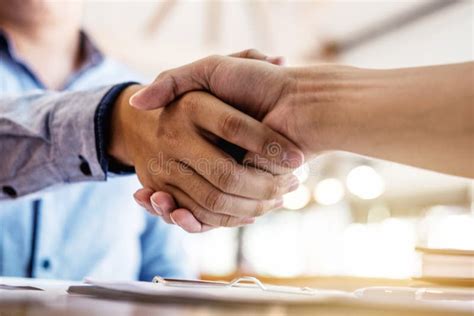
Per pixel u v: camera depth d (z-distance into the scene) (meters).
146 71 3.74
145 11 3.69
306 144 0.60
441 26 3.72
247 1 3.84
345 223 5.33
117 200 1.28
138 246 1.32
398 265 4.39
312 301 0.37
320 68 0.60
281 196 0.66
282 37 4.11
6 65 1.29
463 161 0.50
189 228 0.65
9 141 0.76
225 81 0.61
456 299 0.43
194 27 3.91
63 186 0.78
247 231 4.43
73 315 0.30
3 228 1.16
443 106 0.49
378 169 5.16
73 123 0.70
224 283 0.56
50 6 1.29
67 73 1.38
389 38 4.10
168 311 0.32
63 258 1.21
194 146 0.61
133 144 0.67
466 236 4.19
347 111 0.55
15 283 0.56
